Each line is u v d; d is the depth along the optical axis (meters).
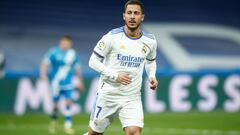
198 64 83.56
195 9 86.44
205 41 84.88
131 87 23.66
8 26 82.88
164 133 44.88
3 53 81.19
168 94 60.69
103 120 24.23
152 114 59.09
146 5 86.12
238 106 60.59
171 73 60.97
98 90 24.31
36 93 59.97
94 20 84.69
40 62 81.44
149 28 85.31
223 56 84.06
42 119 56.25
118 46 23.36
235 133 45.31
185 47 84.31
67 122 46.12
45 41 82.62
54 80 48.34
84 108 60.16
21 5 83.75
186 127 49.31
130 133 23.27
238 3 86.81
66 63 48.38
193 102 60.84
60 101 61.03
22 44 82.06
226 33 85.44
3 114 59.97
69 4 84.69
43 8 84.06
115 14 85.31
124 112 23.58
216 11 86.62
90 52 82.62
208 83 60.97
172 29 85.19
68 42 48.88
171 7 86.19
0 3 83.56
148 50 23.73
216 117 56.41
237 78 60.75
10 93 60.53
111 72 23.11
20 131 46.75
